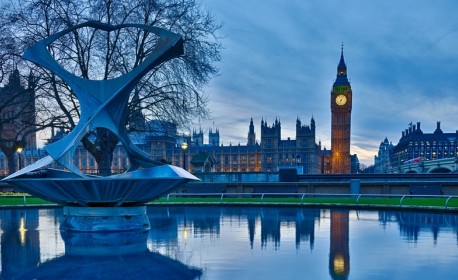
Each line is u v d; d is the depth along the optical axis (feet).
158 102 89.56
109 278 21.88
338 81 605.31
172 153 501.56
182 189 95.71
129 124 92.58
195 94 92.12
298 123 545.85
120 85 42.55
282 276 22.21
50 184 37.11
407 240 34.60
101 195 37.73
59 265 24.97
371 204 67.26
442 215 56.34
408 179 106.22
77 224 38.73
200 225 44.98
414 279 21.66
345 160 597.52
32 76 86.84
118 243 32.81
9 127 138.31
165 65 89.30
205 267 24.34
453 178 105.60
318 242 33.60
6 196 81.15
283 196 91.97
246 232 39.37
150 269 23.82
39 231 40.04
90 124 41.73
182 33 87.15
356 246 31.73
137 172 44.01
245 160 564.71
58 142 41.27
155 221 49.08
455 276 22.30
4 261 26.21
